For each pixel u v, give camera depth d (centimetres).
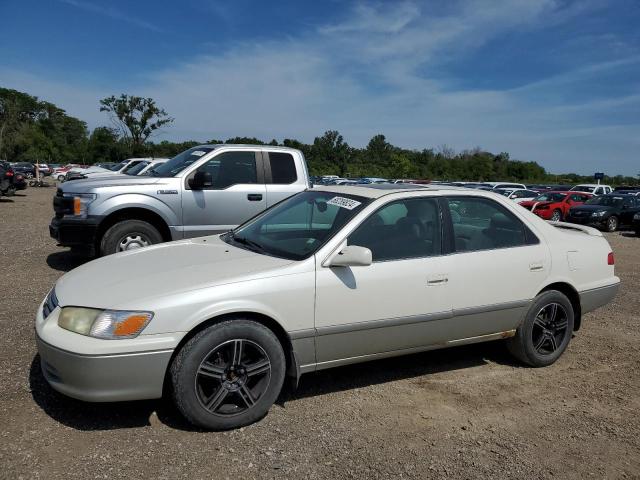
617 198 2081
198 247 428
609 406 398
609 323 616
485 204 450
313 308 362
